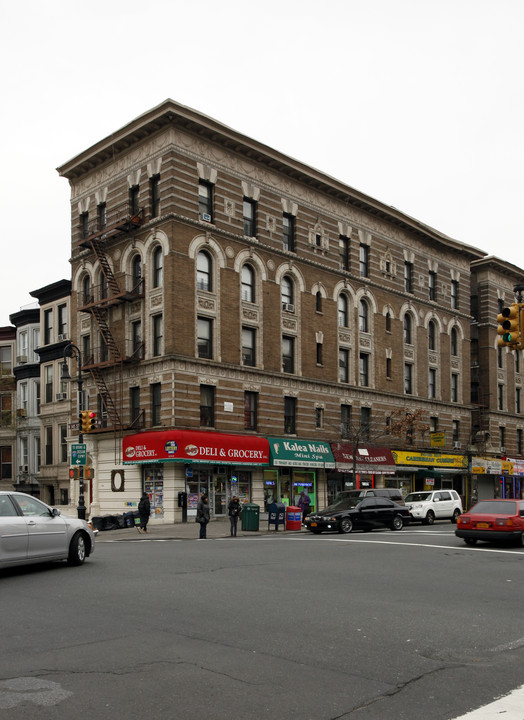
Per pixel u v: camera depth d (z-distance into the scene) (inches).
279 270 1672.0
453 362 2235.5
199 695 274.8
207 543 970.7
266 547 860.6
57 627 386.3
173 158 1477.6
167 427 1430.9
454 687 288.2
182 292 1462.8
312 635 370.9
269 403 1616.6
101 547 911.7
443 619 419.2
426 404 2092.8
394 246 2028.8
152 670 305.7
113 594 488.1
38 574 590.2
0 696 274.2
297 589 518.6
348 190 1841.8
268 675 299.7
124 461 1491.1
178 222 1466.5
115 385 1568.7
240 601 464.1
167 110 1454.2
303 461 1625.2
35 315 1978.3
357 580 572.1
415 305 2086.6
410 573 620.1
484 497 2341.3
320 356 1765.5
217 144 1562.5
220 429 1503.4
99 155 1635.1
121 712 257.3
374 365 1910.7
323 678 296.8
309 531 1249.4
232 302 1557.6
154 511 1457.9
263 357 1612.9
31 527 591.2
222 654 331.3
